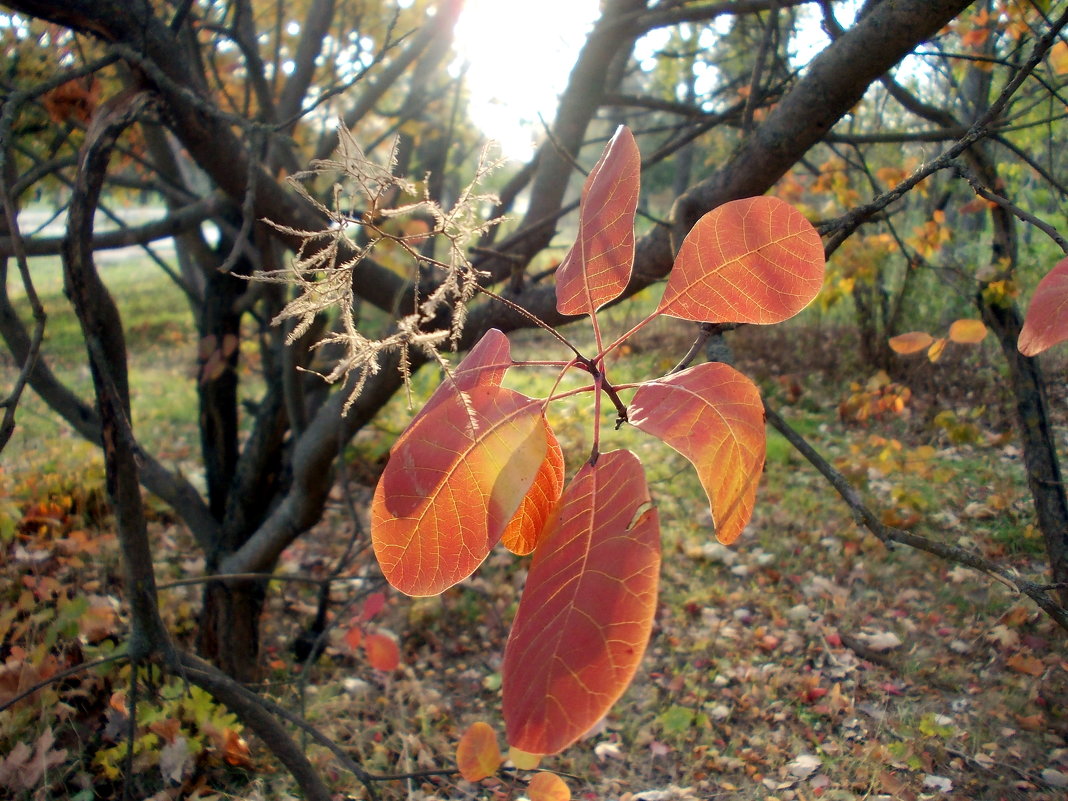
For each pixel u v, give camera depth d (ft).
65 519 15.98
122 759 9.93
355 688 13.19
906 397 15.78
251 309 13.01
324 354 11.76
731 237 2.38
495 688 13.43
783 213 2.33
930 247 14.42
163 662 6.55
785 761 11.40
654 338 24.11
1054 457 9.68
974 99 13.20
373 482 20.51
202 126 7.43
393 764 11.55
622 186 2.42
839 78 5.87
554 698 1.71
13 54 11.32
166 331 41.09
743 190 6.44
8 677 9.99
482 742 3.08
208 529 13.12
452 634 14.92
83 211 5.56
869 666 13.43
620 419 2.26
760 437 2.12
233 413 14.01
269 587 15.83
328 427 10.52
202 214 11.69
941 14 5.44
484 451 2.16
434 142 15.81
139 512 6.20
